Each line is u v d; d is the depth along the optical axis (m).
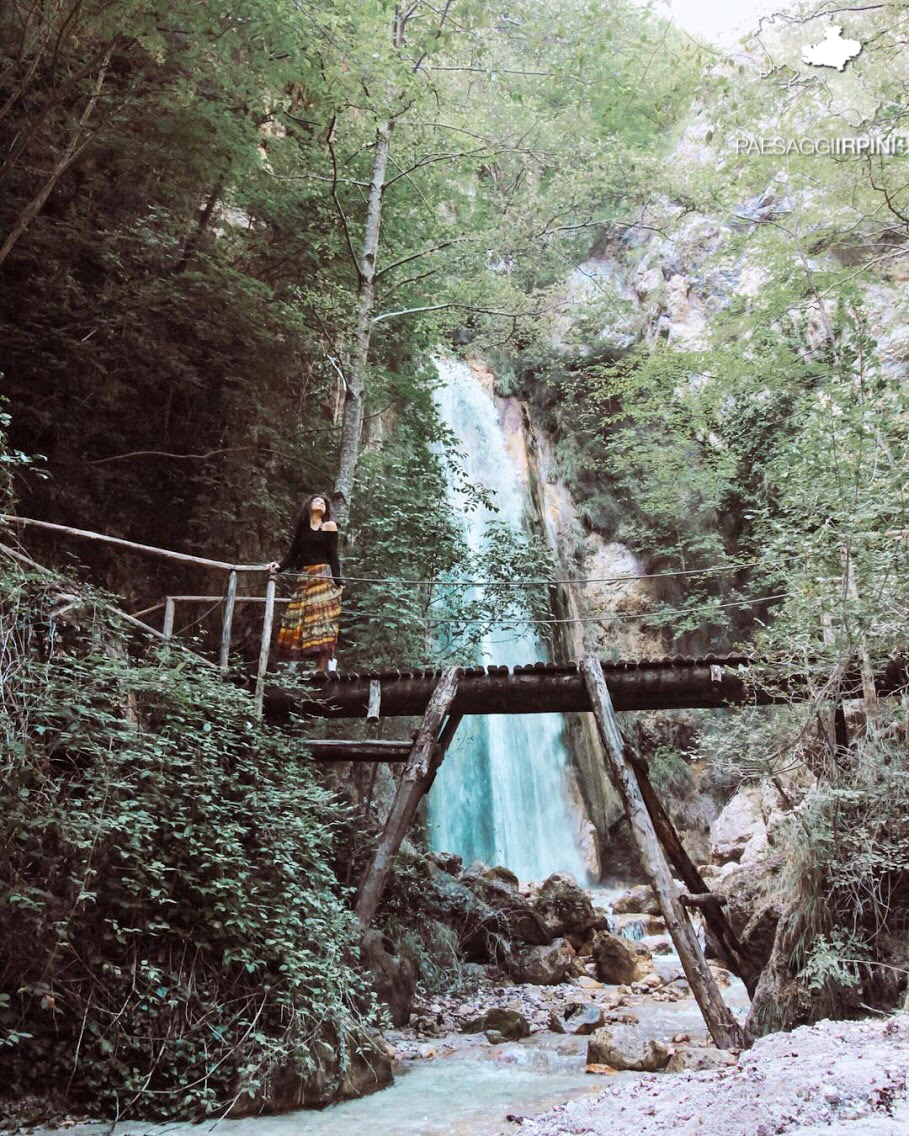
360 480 12.35
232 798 6.27
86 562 9.92
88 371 10.09
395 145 12.64
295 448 12.26
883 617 6.81
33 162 9.66
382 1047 6.04
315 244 12.16
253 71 9.13
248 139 10.05
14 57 8.96
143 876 5.05
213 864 5.43
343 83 9.54
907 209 11.66
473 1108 5.11
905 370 11.82
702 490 17.45
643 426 19.12
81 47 9.41
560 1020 7.67
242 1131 4.57
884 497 6.88
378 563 11.59
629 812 7.01
